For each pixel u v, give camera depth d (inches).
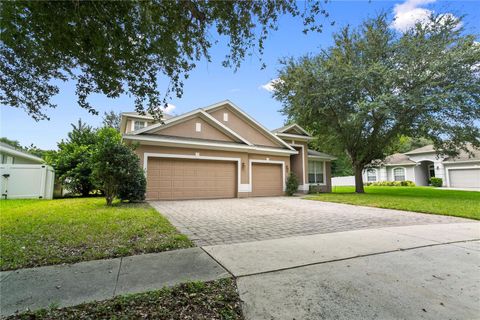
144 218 243.1
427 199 451.8
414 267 130.1
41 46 156.3
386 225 237.3
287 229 218.1
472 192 655.8
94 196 572.1
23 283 107.6
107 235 181.8
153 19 141.3
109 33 141.9
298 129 700.7
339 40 568.7
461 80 473.1
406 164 1084.5
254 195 556.4
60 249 151.6
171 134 479.2
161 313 85.0
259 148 551.2
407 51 518.3
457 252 155.3
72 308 87.7
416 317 85.9
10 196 456.1
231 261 136.1
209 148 499.5
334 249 158.7
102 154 340.8
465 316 87.0
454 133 511.5
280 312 88.0
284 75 620.7
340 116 598.2
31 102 208.4
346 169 1379.2
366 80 522.0
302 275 118.5
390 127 597.9
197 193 487.2
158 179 453.1
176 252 151.3
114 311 85.7
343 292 102.4
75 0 120.6
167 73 183.2
